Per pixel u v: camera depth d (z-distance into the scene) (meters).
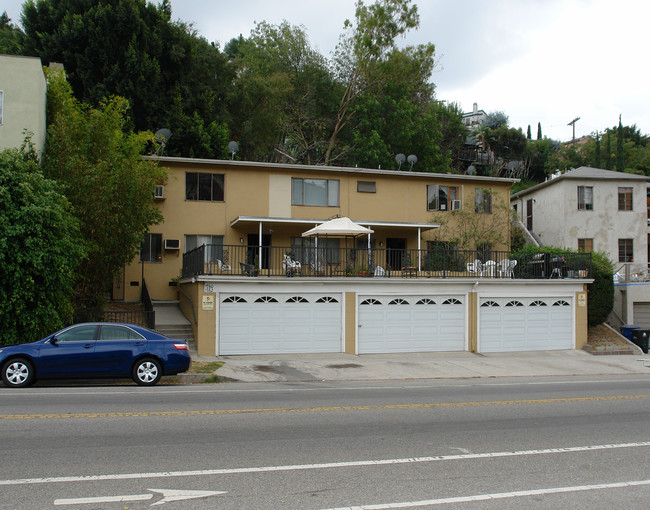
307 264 22.19
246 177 27.36
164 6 33.62
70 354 12.97
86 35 29.45
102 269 19.61
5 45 32.16
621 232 36.75
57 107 20.62
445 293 22.02
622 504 5.77
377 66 42.31
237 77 40.94
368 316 21.19
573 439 8.55
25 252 15.06
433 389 13.73
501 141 66.88
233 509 5.37
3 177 15.14
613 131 73.69
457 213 29.31
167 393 12.20
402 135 41.41
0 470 6.42
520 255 24.42
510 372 17.73
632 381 16.02
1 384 13.27
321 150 46.38
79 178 17.88
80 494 5.68
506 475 6.66
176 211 26.36
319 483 6.20
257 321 20.03
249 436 8.27
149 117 30.72
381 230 29.06
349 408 10.66
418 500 5.73
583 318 23.75
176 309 24.17
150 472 6.45
